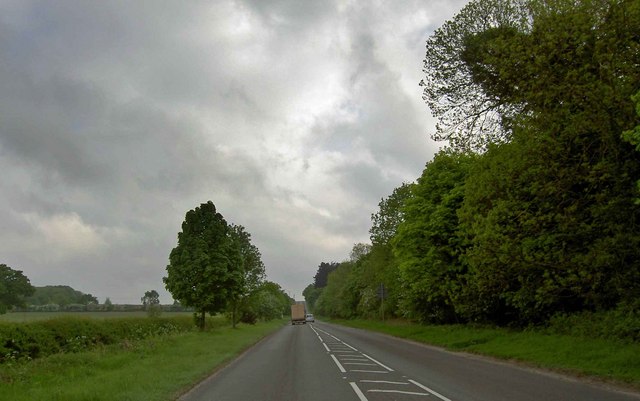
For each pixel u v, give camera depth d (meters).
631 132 13.36
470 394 12.55
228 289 49.72
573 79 16.77
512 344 23.83
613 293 20.36
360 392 13.20
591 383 14.02
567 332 23.38
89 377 16.56
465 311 34.00
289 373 17.95
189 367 19.06
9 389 13.60
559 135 18.25
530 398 11.78
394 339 38.66
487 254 20.78
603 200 17.00
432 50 26.95
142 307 68.94
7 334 23.12
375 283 69.12
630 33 16.69
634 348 16.97
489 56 20.47
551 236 19.61
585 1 17.41
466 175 35.69
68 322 28.61
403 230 38.22
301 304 101.56
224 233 50.16
